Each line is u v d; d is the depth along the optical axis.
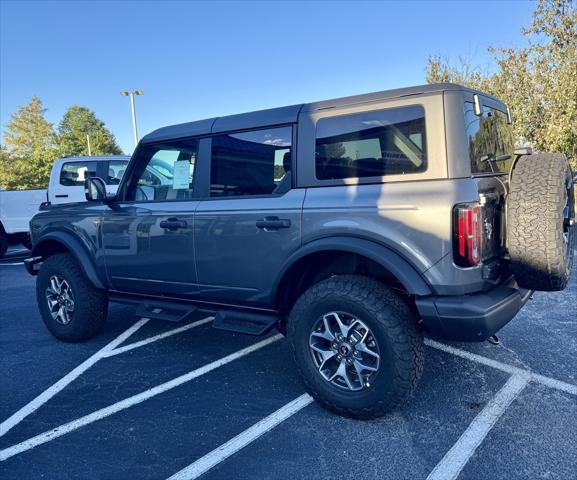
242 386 3.55
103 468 2.60
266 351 4.25
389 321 2.75
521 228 2.78
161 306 3.99
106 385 3.66
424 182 2.70
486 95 3.23
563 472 2.40
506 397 3.19
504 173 3.21
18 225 10.66
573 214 3.25
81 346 4.56
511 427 2.83
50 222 4.64
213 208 3.50
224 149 3.55
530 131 14.81
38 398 3.47
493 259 2.91
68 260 4.56
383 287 2.89
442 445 2.67
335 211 2.93
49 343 4.69
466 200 2.59
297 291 3.39
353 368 2.99
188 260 3.66
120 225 4.07
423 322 2.75
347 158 2.99
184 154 3.77
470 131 2.79
